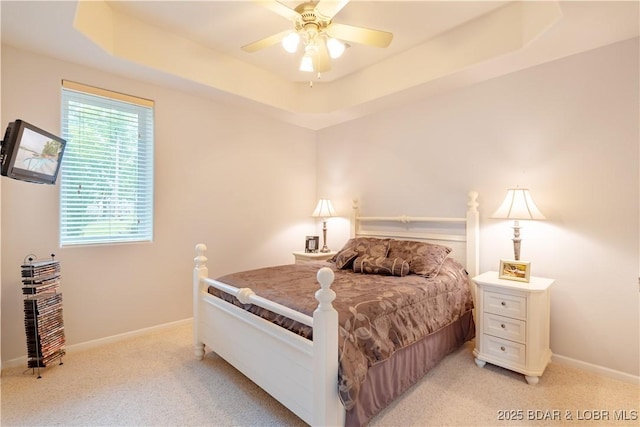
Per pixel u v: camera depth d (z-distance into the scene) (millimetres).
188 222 3352
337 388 1532
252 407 1923
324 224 4176
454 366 2449
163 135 3150
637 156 2193
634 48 2201
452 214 3180
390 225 3703
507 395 2055
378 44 2182
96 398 2000
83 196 2736
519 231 2533
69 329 2646
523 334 2227
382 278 2594
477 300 2486
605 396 2041
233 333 2180
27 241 2451
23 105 2416
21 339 2422
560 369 2400
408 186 3537
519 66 2646
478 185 2990
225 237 3654
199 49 2992
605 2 1821
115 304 2883
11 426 1739
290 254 4324
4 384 2145
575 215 2443
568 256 2475
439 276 2641
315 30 2096
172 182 3227
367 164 3963
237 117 3732
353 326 1693
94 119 2781
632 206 2211
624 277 2240
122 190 2953
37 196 2494
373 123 3887
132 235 3016
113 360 2508
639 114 2184
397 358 1976
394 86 3182
